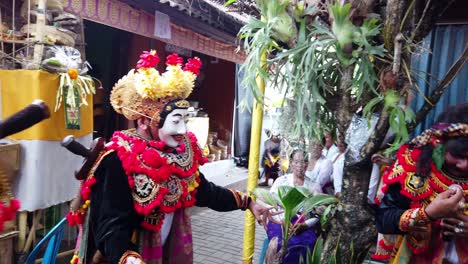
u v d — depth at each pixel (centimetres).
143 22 482
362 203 172
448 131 155
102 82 648
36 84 332
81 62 385
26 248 348
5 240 315
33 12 374
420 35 162
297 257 253
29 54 353
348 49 157
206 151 784
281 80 180
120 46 652
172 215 195
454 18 314
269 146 838
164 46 706
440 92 164
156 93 176
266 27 171
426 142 163
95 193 175
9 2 389
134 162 171
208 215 597
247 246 278
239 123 911
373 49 153
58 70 350
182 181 188
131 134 185
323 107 185
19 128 110
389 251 209
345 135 175
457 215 161
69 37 382
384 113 158
